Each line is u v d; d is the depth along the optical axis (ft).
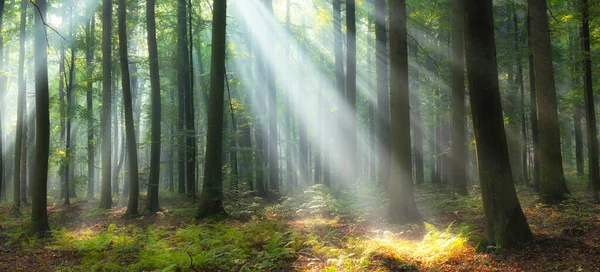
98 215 58.29
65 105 74.28
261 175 73.36
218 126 47.96
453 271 23.21
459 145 51.96
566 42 76.84
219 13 47.44
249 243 31.94
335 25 68.23
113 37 80.28
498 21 70.44
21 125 67.87
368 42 80.89
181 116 81.35
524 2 60.13
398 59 38.32
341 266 25.16
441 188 62.23
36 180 41.55
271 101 74.38
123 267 28.91
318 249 29.55
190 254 27.53
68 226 49.62
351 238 30.68
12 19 75.66
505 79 79.87
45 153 41.83
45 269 29.78
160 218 52.34
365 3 72.08
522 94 67.56
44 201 42.06
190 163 73.97
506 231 25.81
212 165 47.78
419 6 63.36
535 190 56.44
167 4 77.41
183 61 74.28
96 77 75.25
